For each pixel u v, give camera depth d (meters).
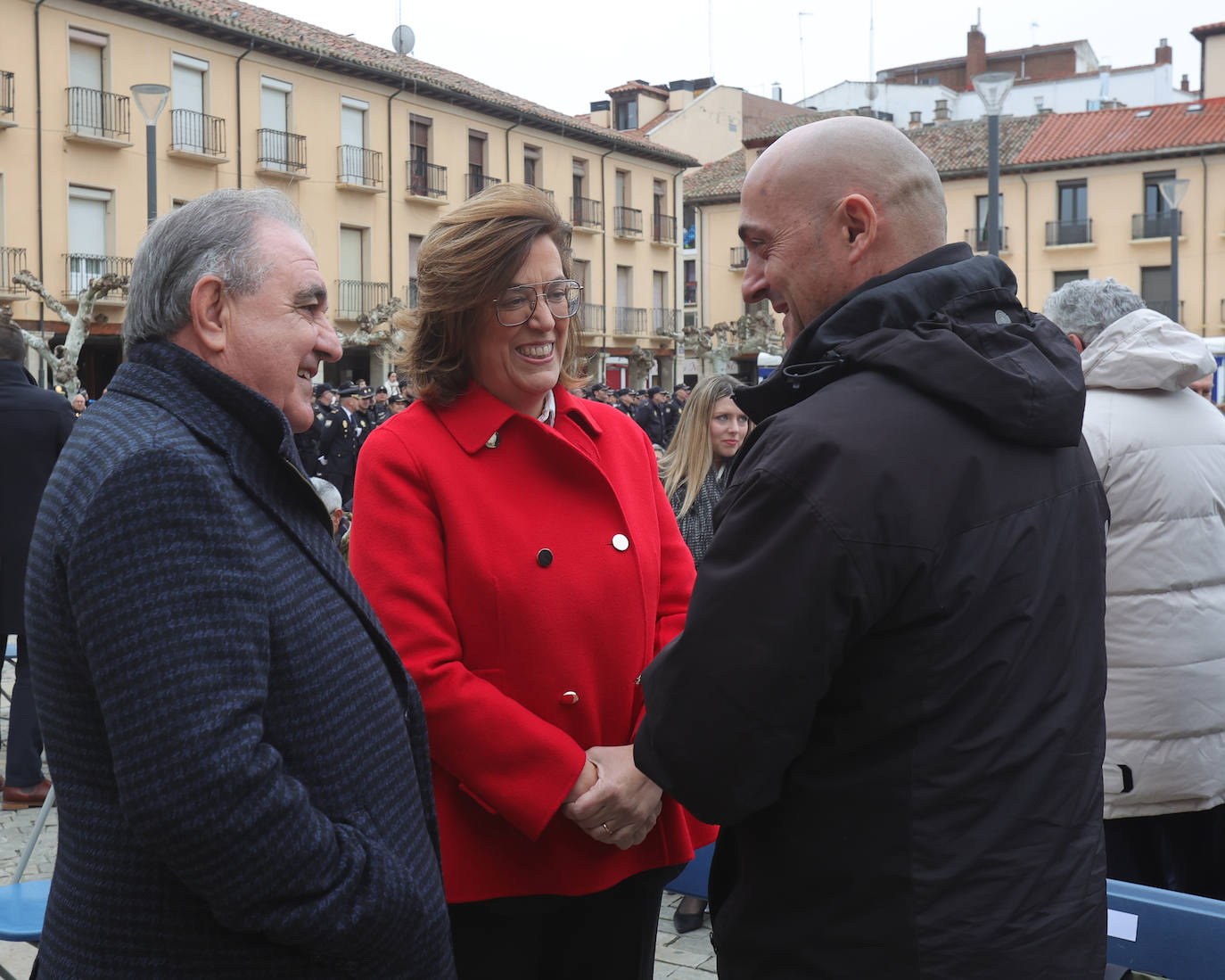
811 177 1.80
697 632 1.60
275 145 29.03
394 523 2.20
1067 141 41.69
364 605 1.76
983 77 12.25
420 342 2.31
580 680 2.24
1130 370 3.07
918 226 1.80
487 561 2.21
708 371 42.66
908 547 1.55
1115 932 2.67
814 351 1.74
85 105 25.25
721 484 4.71
